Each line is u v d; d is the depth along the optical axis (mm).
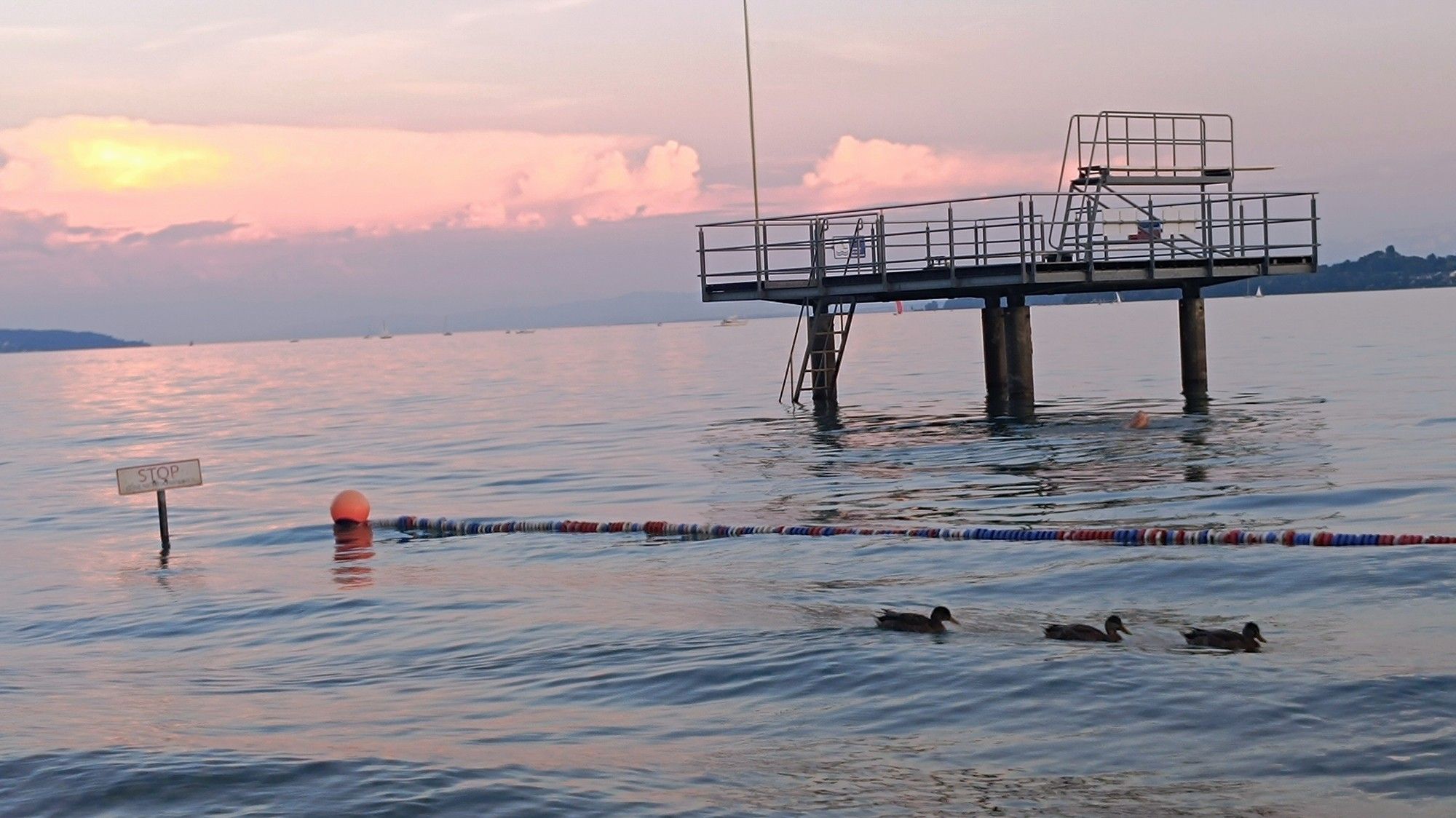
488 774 9523
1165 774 9039
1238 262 32062
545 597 15484
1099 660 11516
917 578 15562
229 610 15805
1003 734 9930
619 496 23484
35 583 18312
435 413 48250
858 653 12125
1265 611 13211
